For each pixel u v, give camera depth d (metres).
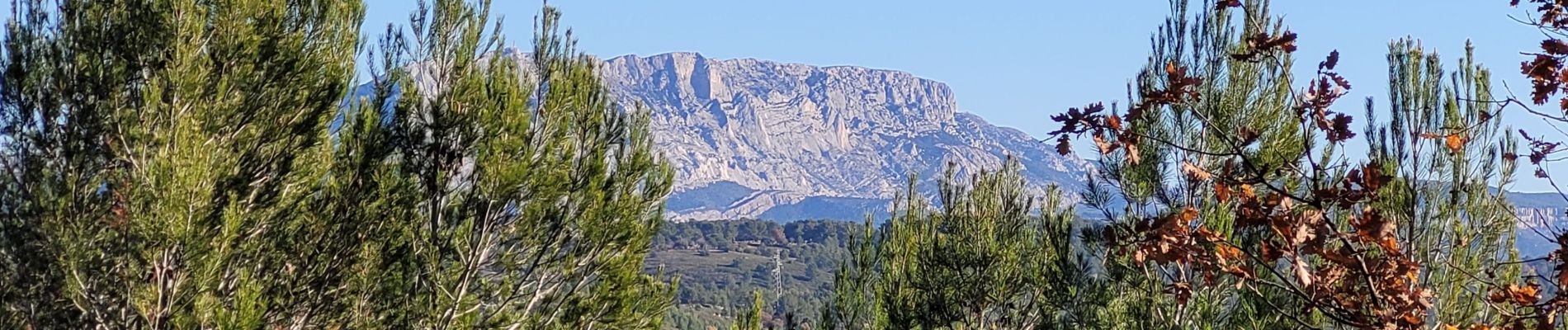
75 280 10.77
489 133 12.38
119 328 11.20
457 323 12.27
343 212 12.63
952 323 19.81
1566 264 4.30
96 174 11.29
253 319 10.45
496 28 13.06
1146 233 4.71
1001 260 18.81
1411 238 6.26
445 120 12.58
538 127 12.70
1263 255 4.39
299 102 11.95
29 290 11.41
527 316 13.04
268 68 11.66
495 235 12.77
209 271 10.58
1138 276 10.93
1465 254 7.81
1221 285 9.57
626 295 13.21
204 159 10.55
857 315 19.44
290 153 12.12
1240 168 6.11
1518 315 4.62
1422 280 7.14
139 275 10.77
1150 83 10.27
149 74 11.27
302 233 12.57
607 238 12.91
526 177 12.18
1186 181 9.93
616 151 13.34
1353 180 4.23
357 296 12.58
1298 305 7.22
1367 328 4.22
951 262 18.89
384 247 12.79
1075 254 14.59
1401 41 7.77
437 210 12.78
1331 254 4.17
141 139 10.69
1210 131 9.65
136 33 11.09
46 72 11.27
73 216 10.99
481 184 12.11
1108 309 12.36
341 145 12.90
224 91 10.95
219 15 11.26
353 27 12.91
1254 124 9.62
